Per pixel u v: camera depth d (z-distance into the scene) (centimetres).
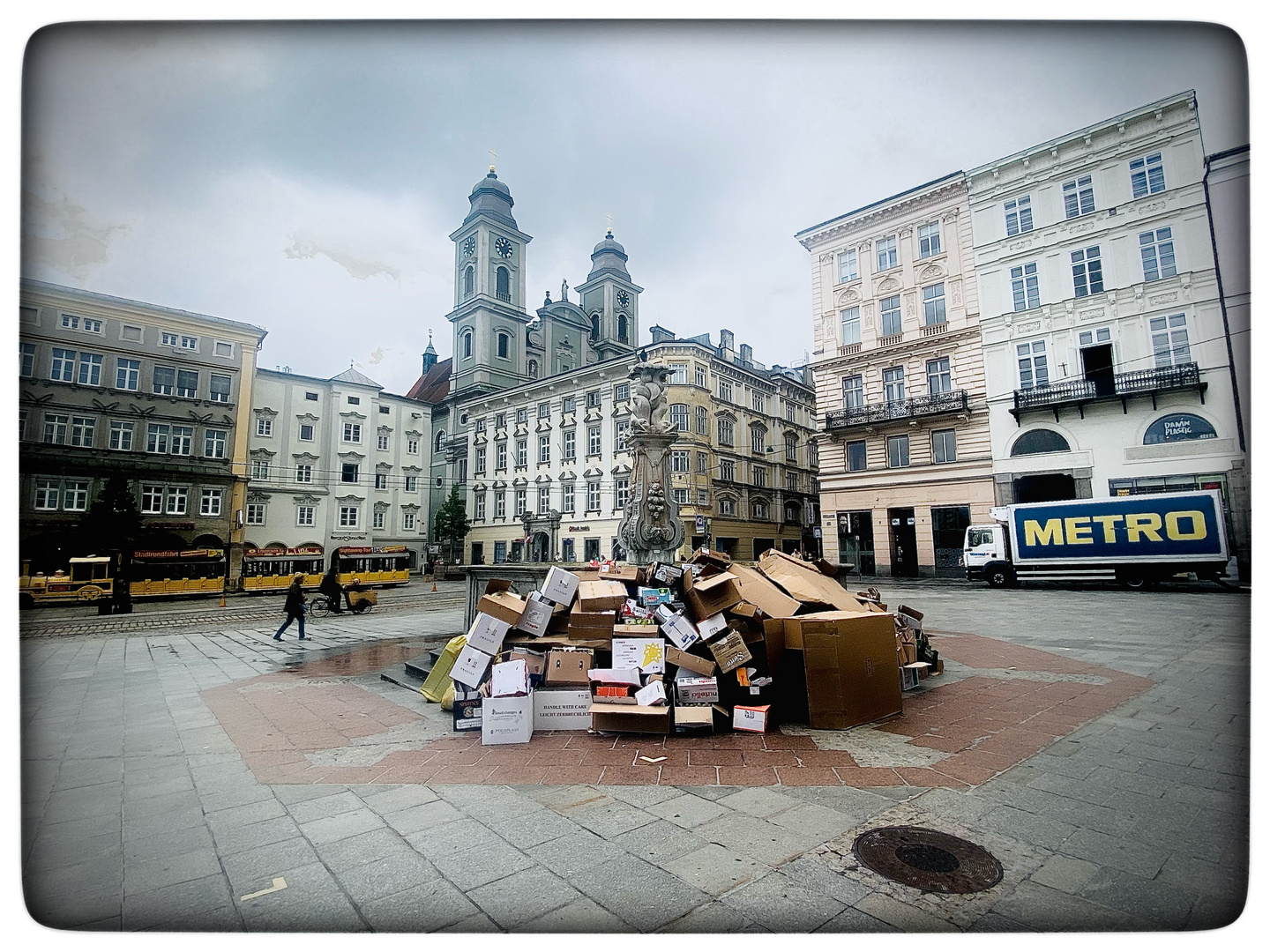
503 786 434
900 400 2956
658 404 968
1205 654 855
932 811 383
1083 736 518
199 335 3612
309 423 4441
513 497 4444
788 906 289
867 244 3078
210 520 3584
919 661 738
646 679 573
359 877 321
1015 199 2648
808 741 513
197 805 415
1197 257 2245
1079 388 2445
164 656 1102
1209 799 396
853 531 3070
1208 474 2197
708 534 3359
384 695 740
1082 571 2025
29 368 3116
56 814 403
